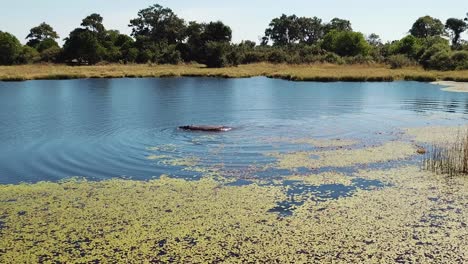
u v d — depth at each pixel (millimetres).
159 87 47750
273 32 157875
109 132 22375
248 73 65125
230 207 12297
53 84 51719
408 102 33594
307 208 12172
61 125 24312
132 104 33156
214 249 9945
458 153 17500
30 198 13102
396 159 16984
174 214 11844
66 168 16156
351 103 33219
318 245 10078
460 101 34094
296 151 18281
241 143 19781
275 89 44938
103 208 12289
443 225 10984
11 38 92312
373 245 10039
